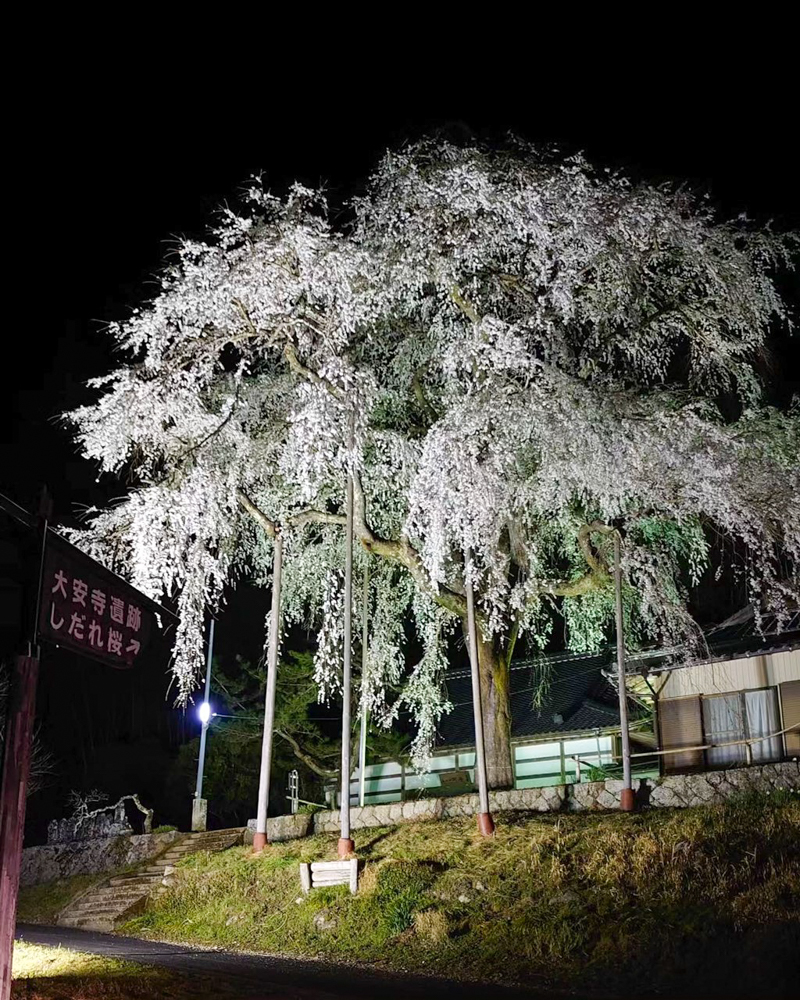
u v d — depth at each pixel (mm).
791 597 15320
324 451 14328
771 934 10406
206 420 15797
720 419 16422
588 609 18703
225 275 14344
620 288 15344
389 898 14078
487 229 14695
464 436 14016
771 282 15672
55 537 7262
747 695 18391
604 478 14234
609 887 12664
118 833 22359
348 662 15844
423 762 17953
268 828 18719
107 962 10953
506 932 12383
